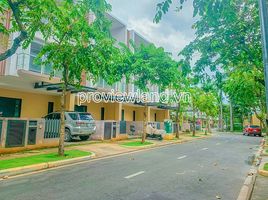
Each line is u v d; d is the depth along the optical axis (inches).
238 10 297.6
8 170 314.8
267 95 191.2
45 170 346.3
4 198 217.6
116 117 1015.6
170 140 923.4
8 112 710.5
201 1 171.8
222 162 450.3
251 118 2187.5
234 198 233.6
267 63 191.9
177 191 251.8
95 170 349.1
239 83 666.8
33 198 218.2
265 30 195.3
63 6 385.7
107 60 453.7
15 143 483.8
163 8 176.6
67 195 228.5
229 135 1487.5
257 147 745.0
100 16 324.2
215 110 1430.9
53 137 576.4
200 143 871.1
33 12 336.2
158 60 681.0
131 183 278.1
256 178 329.7
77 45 427.2
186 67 314.0
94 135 745.0
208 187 271.6
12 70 581.9
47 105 821.9
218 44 304.0
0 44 560.4
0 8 338.3
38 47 637.9
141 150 611.8
